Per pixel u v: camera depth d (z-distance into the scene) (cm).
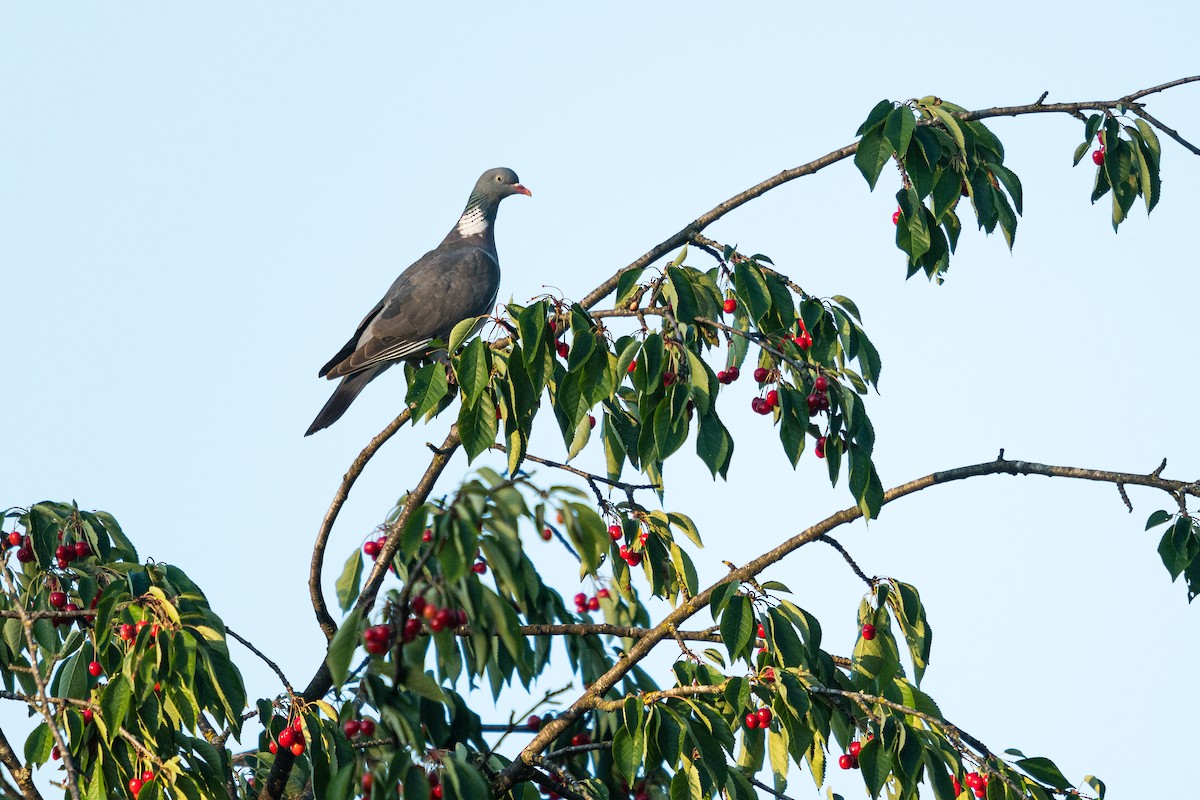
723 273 1099
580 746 1016
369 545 1141
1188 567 1071
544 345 978
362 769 786
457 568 698
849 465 1017
